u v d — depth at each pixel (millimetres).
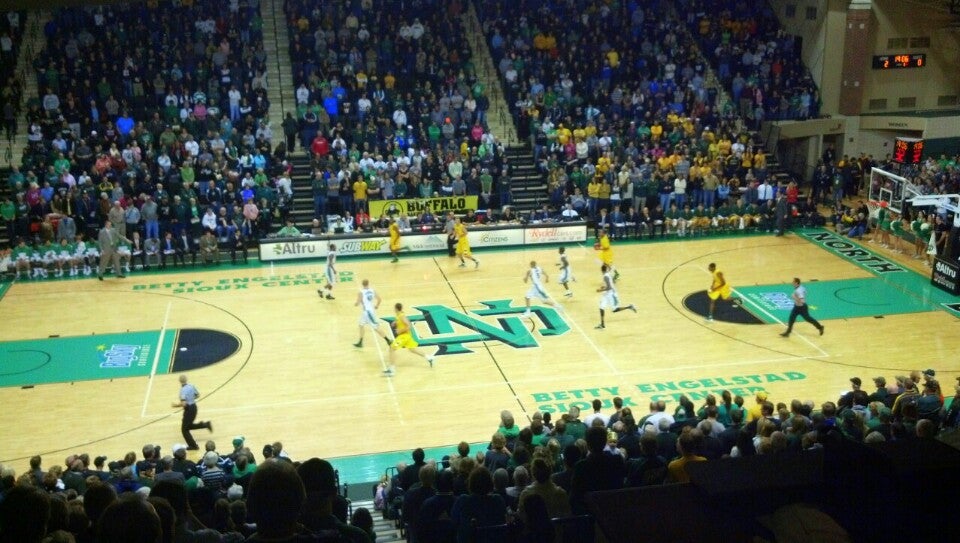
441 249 35969
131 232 34844
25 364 25344
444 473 11461
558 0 45719
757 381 23906
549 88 42625
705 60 46312
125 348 26406
